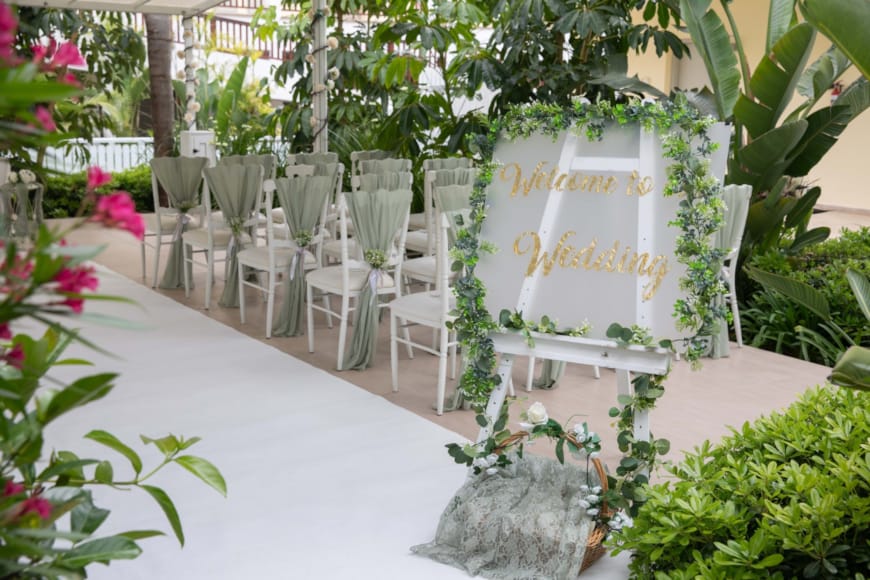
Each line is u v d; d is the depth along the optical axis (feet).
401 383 15.52
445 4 27.35
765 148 18.70
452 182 19.34
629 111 9.64
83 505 4.50
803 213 20.93
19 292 3.16
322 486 11.30
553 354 10.09
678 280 9.61
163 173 21.59
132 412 13.79
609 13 20.40
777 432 9.28
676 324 9.58
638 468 9.66
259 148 34.35
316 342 17.93
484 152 10.32
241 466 11.87
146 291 21.85
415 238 20.65
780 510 7.41
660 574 7.64
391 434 13.05
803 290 14.39
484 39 40.14
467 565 9.30
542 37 21.01
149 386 14.99
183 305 20.59
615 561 9.63
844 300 18.24
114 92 42.55
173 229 22.12
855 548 7.54
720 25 19.48
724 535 7.91
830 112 19.10
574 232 9.97
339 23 30.04
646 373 9.75
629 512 9.51
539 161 10.12
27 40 30.81
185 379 15.39
